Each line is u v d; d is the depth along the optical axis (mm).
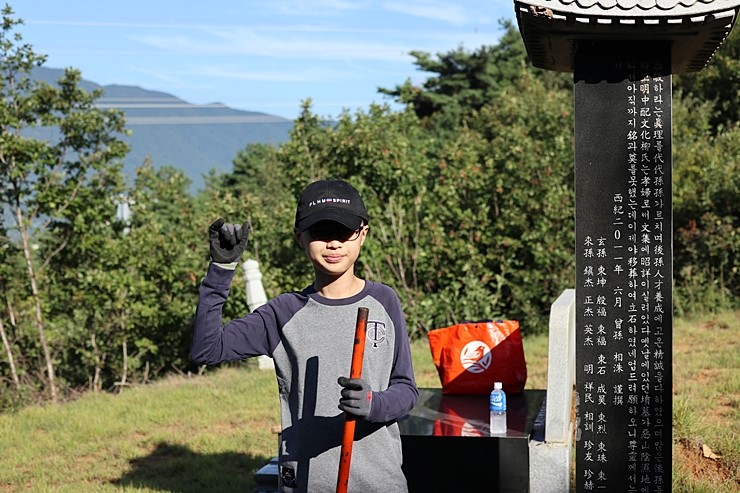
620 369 4359
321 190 2986
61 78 10797
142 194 11672
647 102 4309
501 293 12484
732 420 6430
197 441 7074
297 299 3014
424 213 12195
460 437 4531
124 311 11227
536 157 12445
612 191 4344
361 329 2857
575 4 4090
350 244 2965
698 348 9164
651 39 4277
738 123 15898
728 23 4074
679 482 5215
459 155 12477
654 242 4320
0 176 10430
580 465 4410
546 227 11945
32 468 6613
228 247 2928
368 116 12094
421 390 5645
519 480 4508
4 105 10305
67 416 8250
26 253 10469
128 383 11203
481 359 5434
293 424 2951
